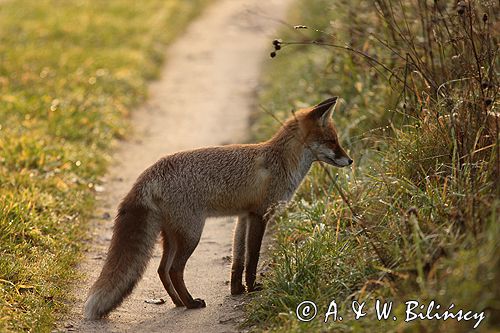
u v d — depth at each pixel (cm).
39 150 1945
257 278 1414
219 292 1381
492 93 1294
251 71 3409
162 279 1311
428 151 1355
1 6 4156
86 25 3800
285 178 1386
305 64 2881
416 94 1447
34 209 1605
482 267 938
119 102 2716
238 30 4209
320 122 1402
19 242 1470
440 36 1509
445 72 1480
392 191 1314
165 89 3131
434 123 1377
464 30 1384
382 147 1567
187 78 3312
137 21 4053
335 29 2125
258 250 1359
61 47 3325
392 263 1131
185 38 4084
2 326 1134
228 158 1331
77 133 2258
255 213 1362
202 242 1639
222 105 2881
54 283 1355
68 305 1290
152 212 1248
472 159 1244
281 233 1489
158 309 1312
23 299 1252
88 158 2084
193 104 2911
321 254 1257
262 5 4688
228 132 2511
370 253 1183
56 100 2483
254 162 1350
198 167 1302
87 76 2883
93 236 1655
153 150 2339
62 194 1783
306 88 2439
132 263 1216
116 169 2142
